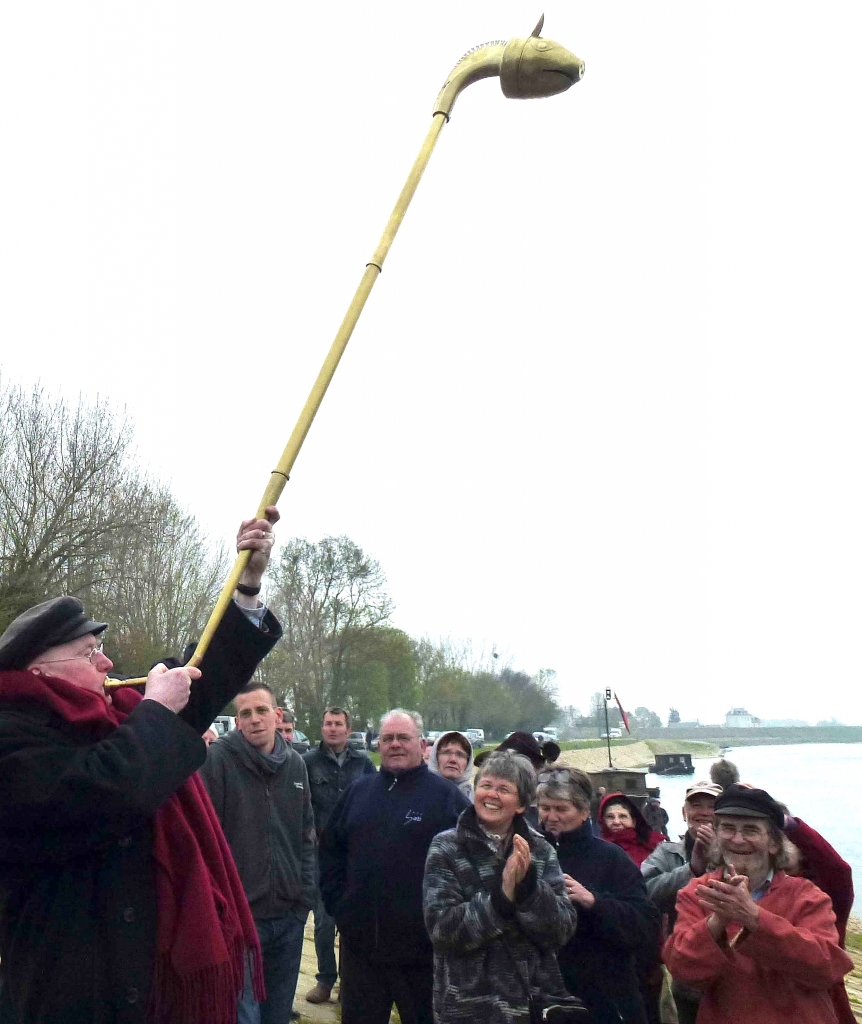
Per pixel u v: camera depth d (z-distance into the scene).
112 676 3.41
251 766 5.59
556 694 114.38
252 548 2.87
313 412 2.88
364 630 52.78
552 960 4.21
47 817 2.51
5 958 2.69
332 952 7.53
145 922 2.65
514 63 2.99
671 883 5.34
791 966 3.76
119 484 28.62
